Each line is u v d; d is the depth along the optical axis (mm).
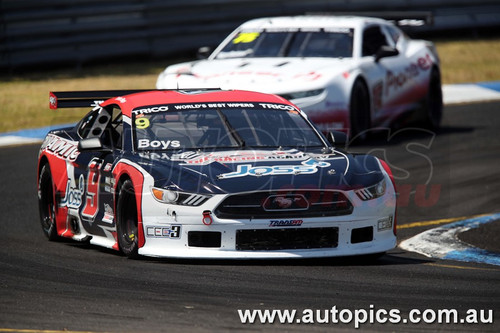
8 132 49344
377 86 43344
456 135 47375
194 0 76875
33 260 23891
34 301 18500
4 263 23375
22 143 46531
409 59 47469
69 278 21031
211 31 78312
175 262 22844
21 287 20016
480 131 48594
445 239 27875
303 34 44281
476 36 91188
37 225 31109
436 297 19484
